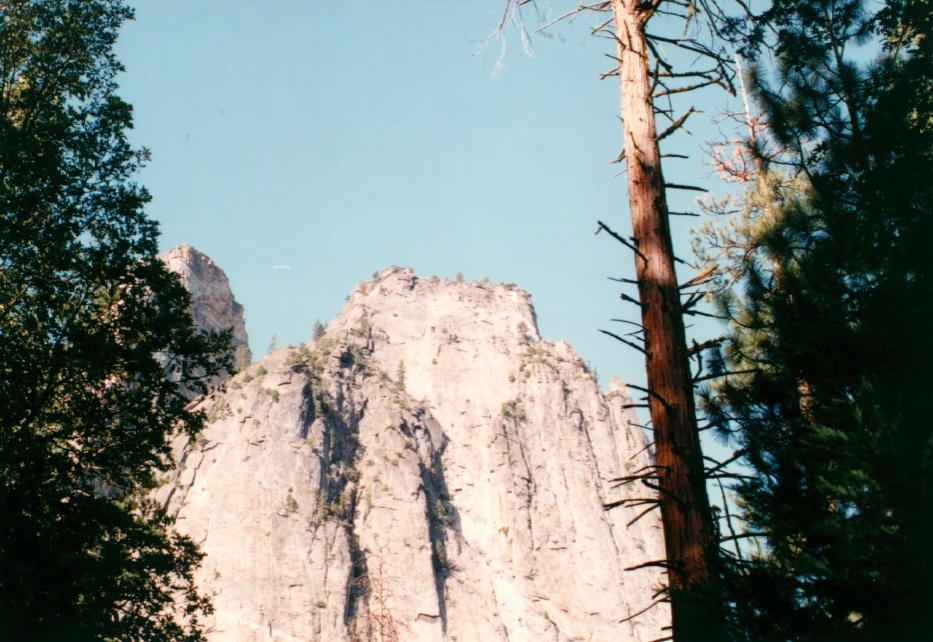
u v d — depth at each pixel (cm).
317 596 14638
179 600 6912
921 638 725
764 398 1025
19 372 1931
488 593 16988
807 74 1242
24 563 1845
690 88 726
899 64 1233
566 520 19112
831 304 955
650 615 17500
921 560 721
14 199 1945
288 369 18738
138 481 2277
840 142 1145
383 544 16475
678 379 628
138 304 2097
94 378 2050
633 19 754
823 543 836
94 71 2294
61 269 2019
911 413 771
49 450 1986
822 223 1105
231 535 15262
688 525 595
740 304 1298
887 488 743
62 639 1853
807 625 727
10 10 2227
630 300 661
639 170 700
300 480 16612
